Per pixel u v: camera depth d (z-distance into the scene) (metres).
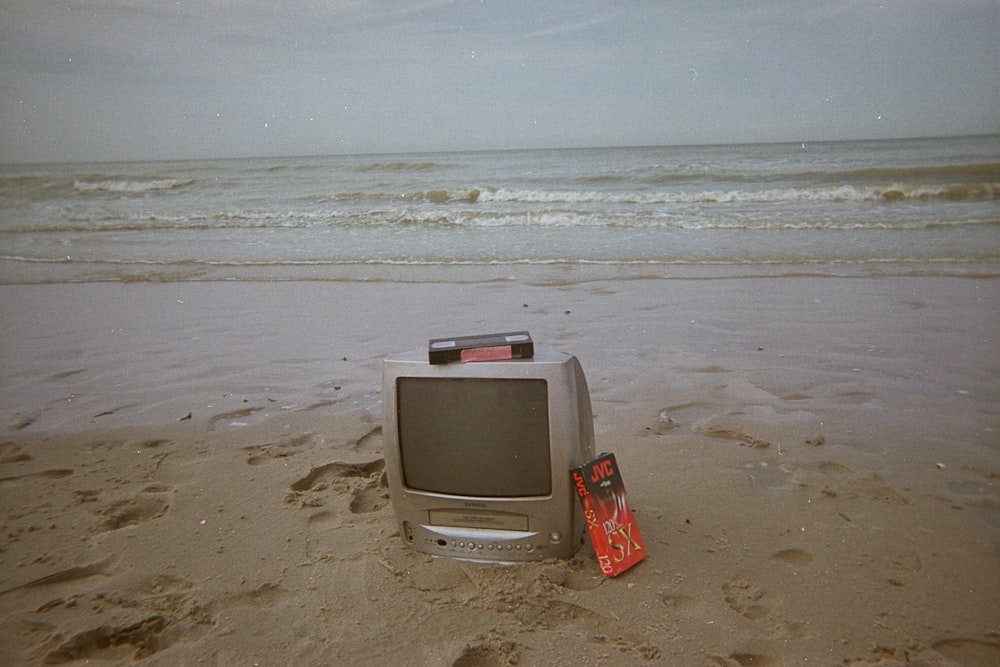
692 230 9.91
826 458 3.14
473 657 1.99
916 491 2.81
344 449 3.39
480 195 15.33
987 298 5.86
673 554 2.44
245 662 2.00
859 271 7.07
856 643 1.99
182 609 2.23
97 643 2.11
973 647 1.96
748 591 2.23
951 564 2.32
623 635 2.05
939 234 8.66
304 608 2.22
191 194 20.09
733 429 3.49
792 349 4.76
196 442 3.54
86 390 4.45
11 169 48.91
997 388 3.91
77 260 9.84
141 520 2.81
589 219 10.98
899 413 3.62
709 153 32.47
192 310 6.69
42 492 3.04
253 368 4.77
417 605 2.21
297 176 24.23
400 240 10.40
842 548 2.43
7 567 2.48
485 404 2.34
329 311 6.40
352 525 2.71
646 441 3.38
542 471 2.35
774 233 9.35
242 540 2.61
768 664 1.93
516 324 5.67
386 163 25.72
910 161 19.83
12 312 6.89
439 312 6.18
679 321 5.57
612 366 4.54
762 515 2.67
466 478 2.40
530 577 2.34
